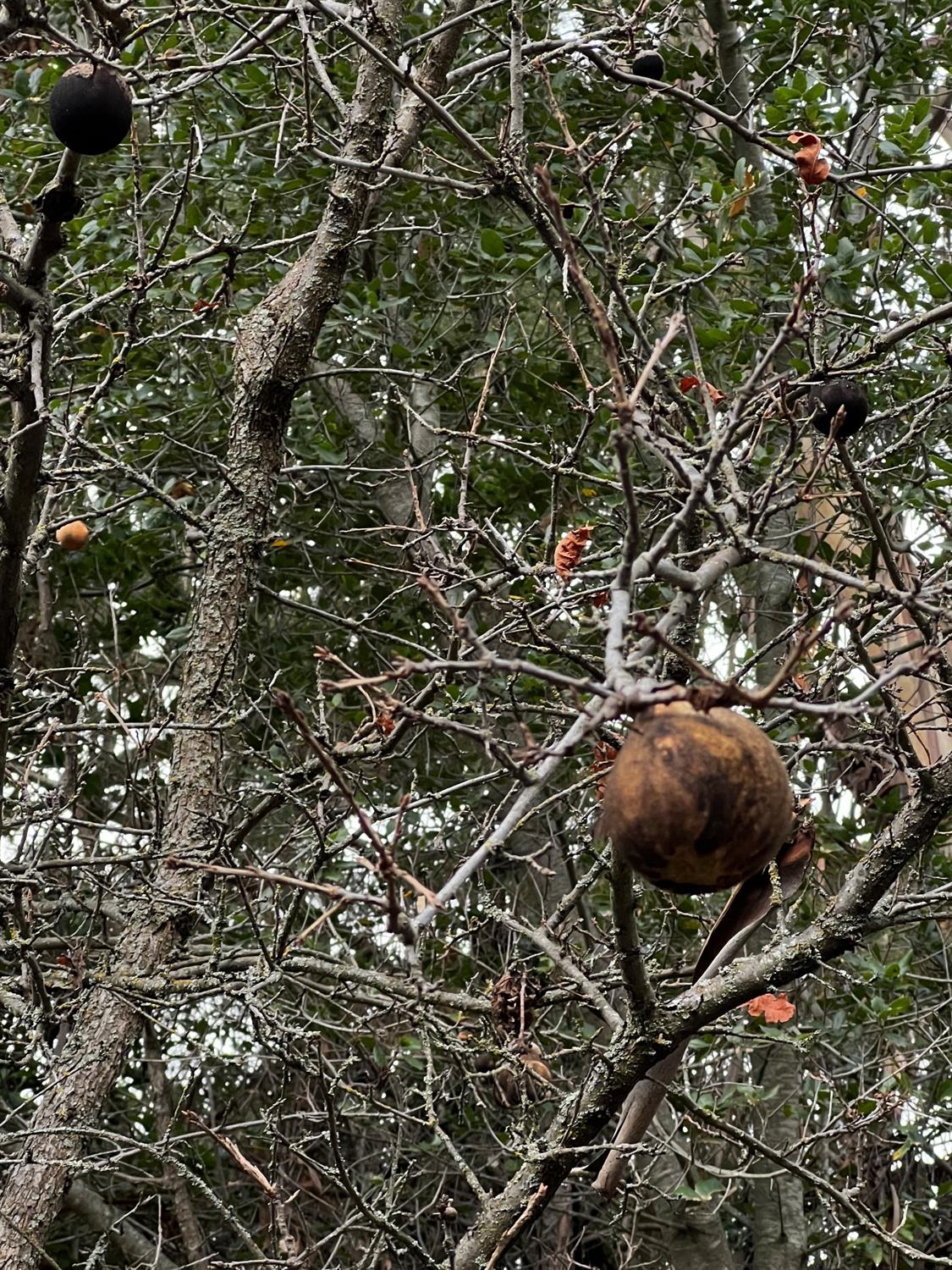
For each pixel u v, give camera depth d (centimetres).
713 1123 456
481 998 501
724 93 748
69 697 500
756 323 685
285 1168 760
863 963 688
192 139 457
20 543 408
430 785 761
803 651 207
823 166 366
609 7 644
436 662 220
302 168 811
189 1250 713
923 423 419
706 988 400
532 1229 775
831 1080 616
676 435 363
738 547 282
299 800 474
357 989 584
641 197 842
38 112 765
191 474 780
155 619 851
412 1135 738
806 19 760
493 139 695
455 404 825
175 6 470
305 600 879
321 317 562
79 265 638
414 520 784
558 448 615
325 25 683
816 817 688
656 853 212
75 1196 714
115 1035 479
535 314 873
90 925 593
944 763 389
